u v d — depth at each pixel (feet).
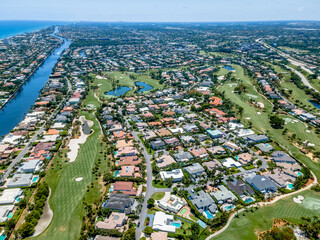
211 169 497.46
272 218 376.68
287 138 636.89
